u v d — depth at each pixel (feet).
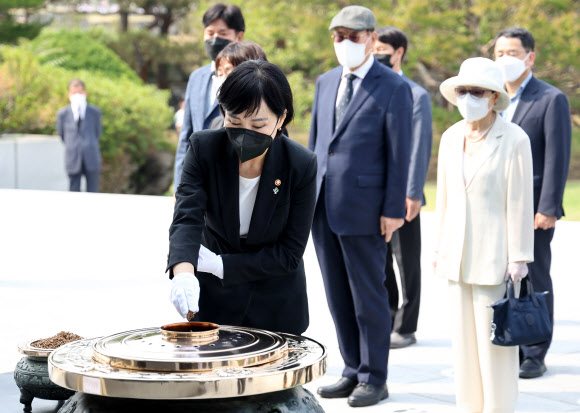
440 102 80.53
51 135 67.46
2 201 48.16
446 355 19.10
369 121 15.60
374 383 15.71
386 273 20.12
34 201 48.29
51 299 24.54
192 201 9.68
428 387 16.67
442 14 65.46
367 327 15.66
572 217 56.65
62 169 64.23
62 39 79.00
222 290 10.34
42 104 65.77
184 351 7.79
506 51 17.67
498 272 13.66
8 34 71.92
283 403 7.94
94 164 51.96
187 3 96.27
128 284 26.91
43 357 12.51
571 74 69.51
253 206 9.95
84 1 101.24
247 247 10.15
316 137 16.74
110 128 66.39
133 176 70.44
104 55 78.79
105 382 7.27
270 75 9.07
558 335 20.92
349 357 16.24
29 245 34.42
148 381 7.18
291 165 9.77
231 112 9.03
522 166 13.62
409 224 19.70
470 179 13.92
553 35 62.80
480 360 14.07
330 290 16.17
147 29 103.81
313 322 22.15
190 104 17.26
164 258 31.73
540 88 17.67
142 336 8.44
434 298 25.30
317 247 16.21
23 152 62.03
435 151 77.05
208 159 9.74
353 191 15.58
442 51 65.87
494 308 13.28
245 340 8.27
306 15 68.49
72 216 42.70
